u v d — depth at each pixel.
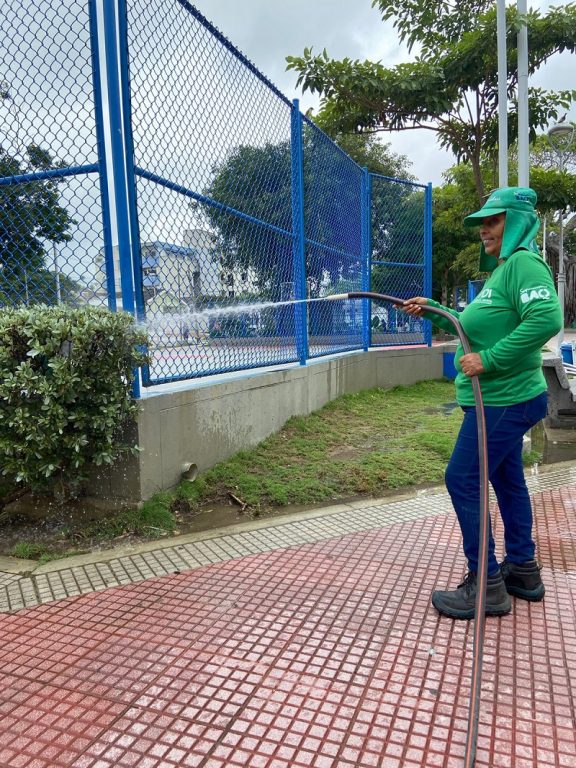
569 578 2.88
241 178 4.77
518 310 2.33
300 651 2.26
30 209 3.55
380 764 1.70
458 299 25.20
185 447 3.99
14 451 3.10
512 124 8.74
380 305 9.42
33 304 3.61
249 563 3.05
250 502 3.91
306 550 3.21
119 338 3.20
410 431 6.11
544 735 1.82
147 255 3.67
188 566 3.02
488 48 7.64
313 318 6.70
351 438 5.72
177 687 2.05
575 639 2.34
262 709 1.93
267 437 5.30
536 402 2.43
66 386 3.00
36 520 3.58
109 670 2.15
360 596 2.69
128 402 3.31
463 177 12.11
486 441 2.27
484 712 1.92
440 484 4.50
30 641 2.35
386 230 9.33
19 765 1.71
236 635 2.37
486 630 2.40
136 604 2.63
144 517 3.48
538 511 3.83
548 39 7.68
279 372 5.52
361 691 2.02
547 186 9.16
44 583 2.86
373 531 3.49
